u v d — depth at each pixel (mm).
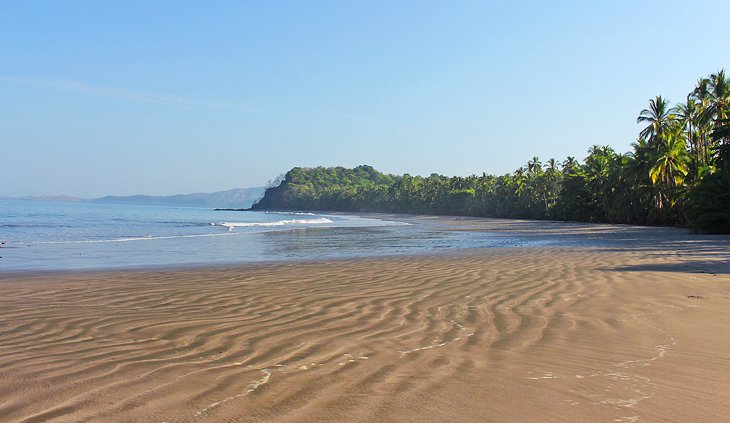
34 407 3588
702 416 3473
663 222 58719
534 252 20094
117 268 15109
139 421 3336
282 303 8453
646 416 3465
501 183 122812
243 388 4008
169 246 25906
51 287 10625
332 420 3361
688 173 52500
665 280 10938
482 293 9445
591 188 79625
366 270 13734
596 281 10883
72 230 42250
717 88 46188
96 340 5812
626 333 6059
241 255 20547
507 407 3615
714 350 5250
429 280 11430
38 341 5773
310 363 4781
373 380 4227
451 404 3664
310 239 32719
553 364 4734
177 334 6121
